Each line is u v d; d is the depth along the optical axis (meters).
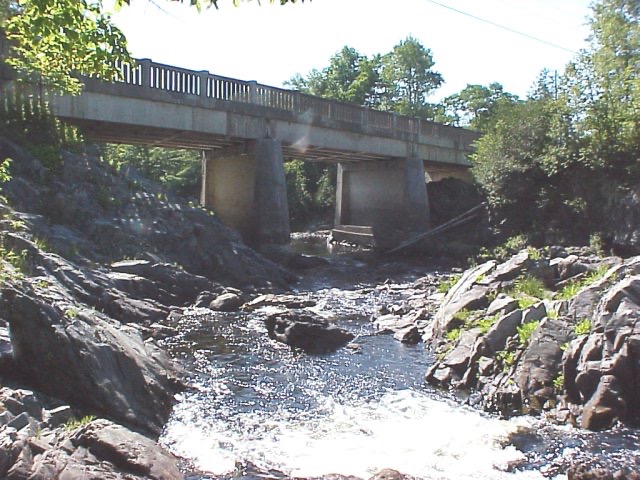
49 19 7.21
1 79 22.38
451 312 16.08
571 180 31.72
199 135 30.11
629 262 12.88
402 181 42.12
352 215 46.72
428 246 38.06
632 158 29.12
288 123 33.22
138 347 12.18
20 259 13.42
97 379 9.62
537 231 32.91
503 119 36.03
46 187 20.89
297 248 43.44
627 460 8.72
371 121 38.94
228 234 25.53
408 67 91.69
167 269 20.28
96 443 7.44
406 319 18.52
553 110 33.41
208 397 11.68
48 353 9.41
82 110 24.88
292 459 9.09
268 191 31.22
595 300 12.20
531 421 10.37
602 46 30.50
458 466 8.83
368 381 12.88
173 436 9.80
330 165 68.56
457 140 46.81
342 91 83.69
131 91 26.16
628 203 27.66
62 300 11.13
